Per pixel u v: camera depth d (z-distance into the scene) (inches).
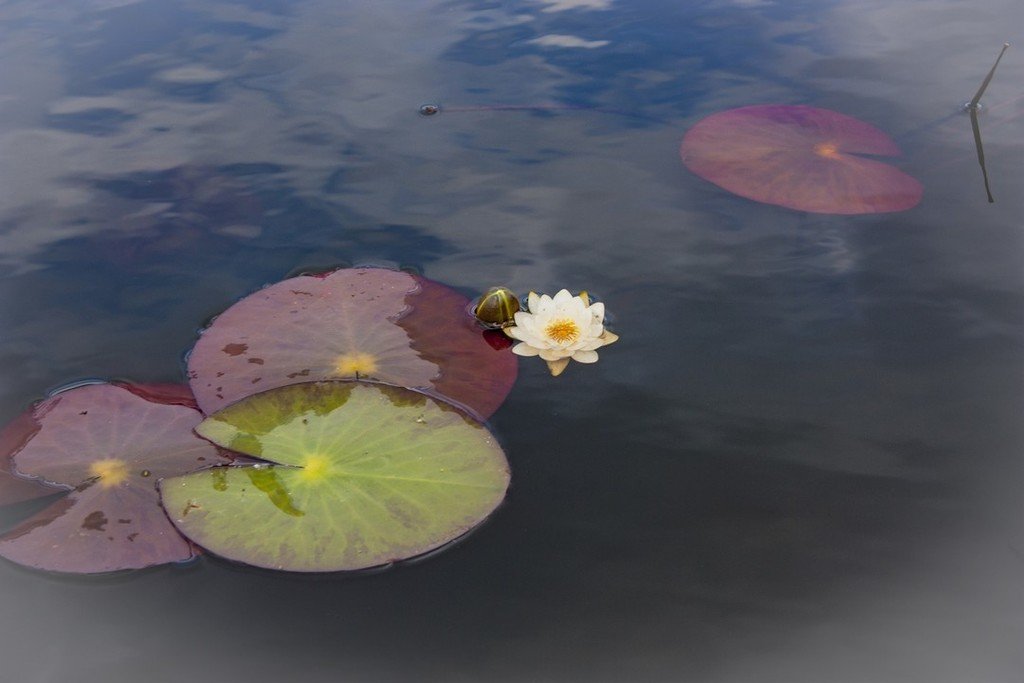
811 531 68.8
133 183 120.7
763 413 80.6
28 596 64.9
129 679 58.6
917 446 76.1
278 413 81.6
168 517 71.0
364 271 101.3
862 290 96.5
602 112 138.9
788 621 61.7
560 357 88.7
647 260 103.0
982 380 83.0
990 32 163.6
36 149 129.5
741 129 131.3
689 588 64.7
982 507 70.0
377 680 58.2
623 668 58.3
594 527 69.6
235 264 103.7
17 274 101.8
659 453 76.6
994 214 108.7
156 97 146.0
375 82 150.4
